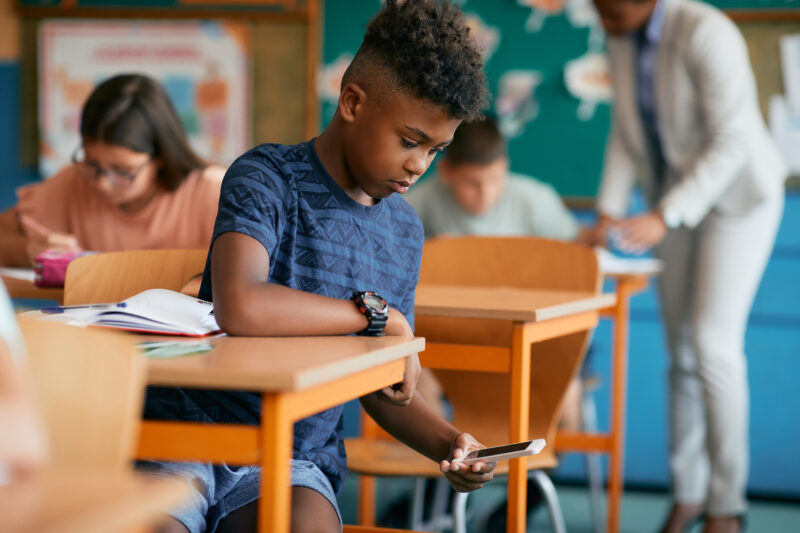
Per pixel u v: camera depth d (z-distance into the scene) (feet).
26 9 12.10
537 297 6.18
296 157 4.48
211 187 7.42
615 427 8.39
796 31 10.89
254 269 3.91
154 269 5.42
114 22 12.01
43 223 7.79
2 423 1.97
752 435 11.02
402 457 6.37
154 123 7.20
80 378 2.71
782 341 10.91
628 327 11.26
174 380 3.02
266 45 11.83
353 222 4.53
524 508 5.46
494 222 10.00
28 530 1.60
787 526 9.86
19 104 12.20
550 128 11.44
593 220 11.41
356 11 11.64
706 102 8.68
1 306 2.16
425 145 4.17
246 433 3.12
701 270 8.91
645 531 9.55
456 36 4.10
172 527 3.70
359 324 4.04
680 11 8.77
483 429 6.65
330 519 3.99
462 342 6.77
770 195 8.86
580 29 11.30
